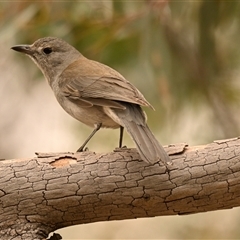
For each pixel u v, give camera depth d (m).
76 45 12.80
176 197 8.45
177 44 13.19
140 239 14.38
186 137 13.84
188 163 8.45
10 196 8.45
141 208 8.54
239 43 13.48
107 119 9.92
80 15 12.66
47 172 8.51
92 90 9.84
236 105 13.85
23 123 15.87
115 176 8.43
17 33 12.83
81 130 13.89
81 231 14.55
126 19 12.62
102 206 8.50
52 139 15.77
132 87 9.71
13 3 12.47
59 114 16.16
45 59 11.58
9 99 15.54
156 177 8.41
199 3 12.88
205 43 13.02
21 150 15.65
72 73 10.45
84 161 8.57
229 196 8.47
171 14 12.77
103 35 12.74
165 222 14.47
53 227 8.62
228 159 8.40
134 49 12.80
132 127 9.02
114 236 14.53
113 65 12.88
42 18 12.52
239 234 13.85
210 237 13.88
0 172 8.52
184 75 13.32
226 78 13.68
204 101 13.72
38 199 8.45
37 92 16.06
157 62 12.62
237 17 12.96
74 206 8.48
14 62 14.27
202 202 8.51
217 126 13.91
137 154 8.59
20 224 8.47
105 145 13.70
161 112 13.13
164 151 8.36
